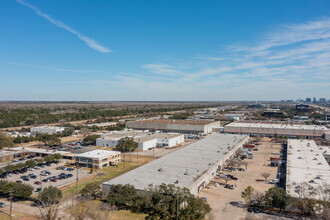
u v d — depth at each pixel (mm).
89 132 199125
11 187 72188
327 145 151000
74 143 161000
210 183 85812
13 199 72312
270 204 64500
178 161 97750
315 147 129375
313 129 177750
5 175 95188
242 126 198000
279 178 91500
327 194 63406
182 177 78125
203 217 57531
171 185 64125
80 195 73500
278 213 62969
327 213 57156
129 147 133125
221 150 118812
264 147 151375
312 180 75500
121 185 67812
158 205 59688
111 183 72438
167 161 97750
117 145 139625
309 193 63719
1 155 118875
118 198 64125
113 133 172375
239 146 137500
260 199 67000
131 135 163750
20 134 185875
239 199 72062
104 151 119000
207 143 137625
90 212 61031
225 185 83188
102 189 72188
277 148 148125
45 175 95312
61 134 188625
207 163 94938
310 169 88312
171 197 60312
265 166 108312
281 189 66250
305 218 59906
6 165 103688
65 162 115312
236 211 64062
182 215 56656
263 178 91562
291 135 182875
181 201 59688
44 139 150625
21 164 100000
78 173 98438
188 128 197625
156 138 153750
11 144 142125
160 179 76250
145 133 175375
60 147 147375
